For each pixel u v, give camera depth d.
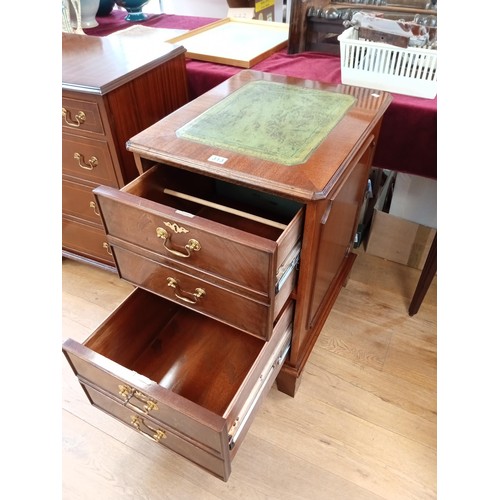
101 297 1.42
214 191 1.11
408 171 1.11
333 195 0.73
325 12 1.23
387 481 0.95
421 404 1.10
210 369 0.97
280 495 0.94
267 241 0.63
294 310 0.92
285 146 0.78
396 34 1.01
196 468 0.99
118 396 0.79
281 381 1.09
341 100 0.95
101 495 0.95
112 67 1.00
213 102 0.95
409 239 1.44
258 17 1.75
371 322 1.32
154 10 2.45
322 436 1.04
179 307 1.07
